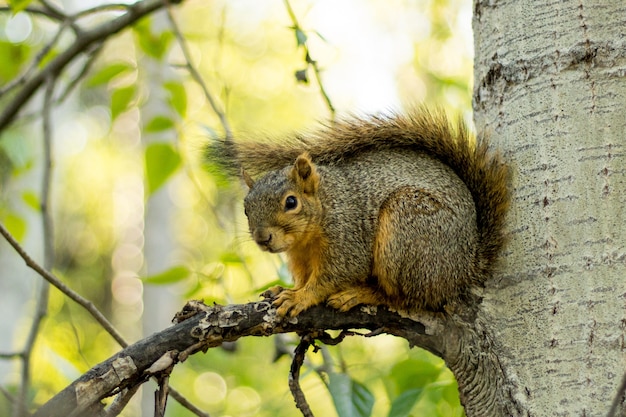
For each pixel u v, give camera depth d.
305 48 9.30
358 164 9.31
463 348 7.72
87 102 36.84
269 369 22.25
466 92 21.70
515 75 7.75
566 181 7.34
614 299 7.03
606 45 7.43
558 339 7.12
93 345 35.31
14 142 13.51
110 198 41.03
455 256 7.93
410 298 8.02
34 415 6.79
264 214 9.22
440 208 8.27
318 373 8.83
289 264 9.77
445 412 11.44
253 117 31.20
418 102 9.50
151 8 11.75
